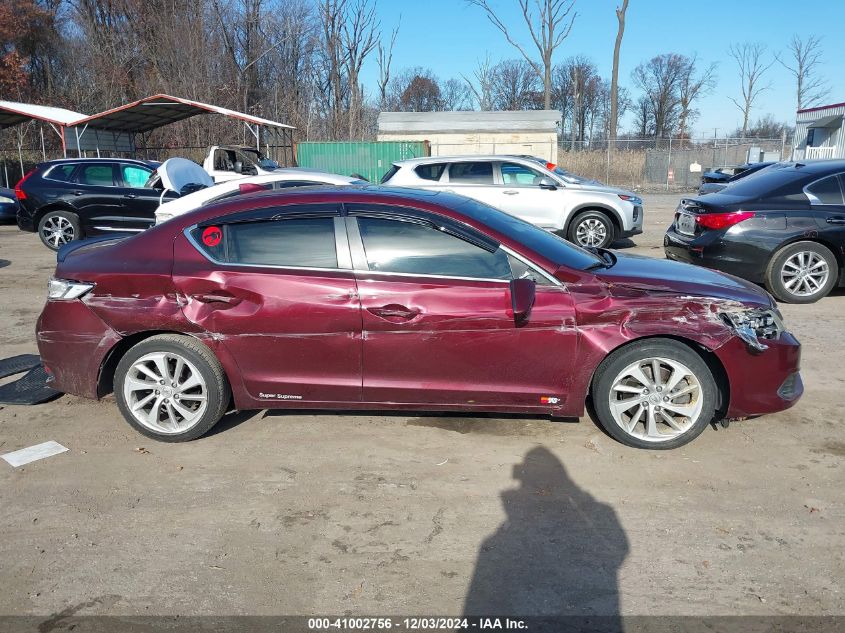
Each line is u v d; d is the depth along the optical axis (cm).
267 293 405
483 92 4250
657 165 2936
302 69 4069
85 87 3491
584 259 437
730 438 432
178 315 413
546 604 282
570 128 6228
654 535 330
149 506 360
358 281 402
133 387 429
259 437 442
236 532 336
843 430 445
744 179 853
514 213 1168
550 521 343
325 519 347
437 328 399
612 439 431
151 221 1229
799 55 5206
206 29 3722
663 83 6450
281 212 418
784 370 408
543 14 3878
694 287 409
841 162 795
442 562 311
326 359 411
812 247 764
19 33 3350
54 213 1205
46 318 435
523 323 396
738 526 336
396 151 2370
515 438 436
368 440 436
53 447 430
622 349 401
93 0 3716
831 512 348
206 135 3120
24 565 311
